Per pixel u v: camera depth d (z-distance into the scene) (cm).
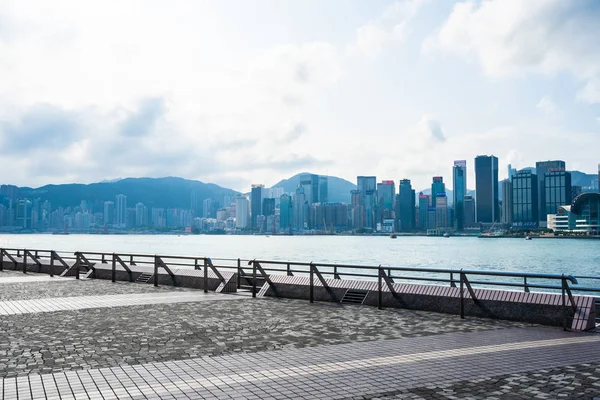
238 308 1574
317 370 847
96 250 17225
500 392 724
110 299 1781
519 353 959
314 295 1781
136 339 1104
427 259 13388
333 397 710
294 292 1828
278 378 802
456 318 1382
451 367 860
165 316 1414
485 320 1345
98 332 1182
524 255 15725
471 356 937
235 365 881
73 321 1332
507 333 1164
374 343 1057
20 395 723
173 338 1114
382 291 1612
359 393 726
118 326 1259
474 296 1402
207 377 809
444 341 1074
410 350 989
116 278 2603
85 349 1009
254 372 838
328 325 1273
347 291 1705
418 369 850
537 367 858
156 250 17662
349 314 1455
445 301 1473
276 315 1432
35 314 1450
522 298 1326
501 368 852
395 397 707
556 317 1255
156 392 735
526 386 752
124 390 745
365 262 11888
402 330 1207
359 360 912
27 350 1002
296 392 732
